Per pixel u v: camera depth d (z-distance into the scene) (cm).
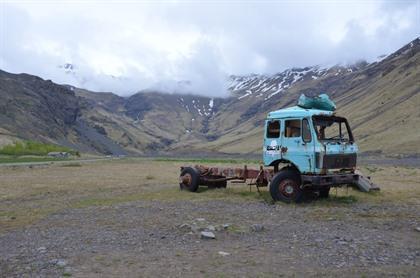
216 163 7288
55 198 2084
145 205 1759
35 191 2383
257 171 2072
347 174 1725
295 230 1219
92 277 813
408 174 3794
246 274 822
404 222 1322
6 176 3519
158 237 1148
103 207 1728
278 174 1761
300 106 1828
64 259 941
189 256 953
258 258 932
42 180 3109
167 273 834
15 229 1316
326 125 1758
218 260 919
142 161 8512
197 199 1930
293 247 1026
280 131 1792
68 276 820
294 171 1766
